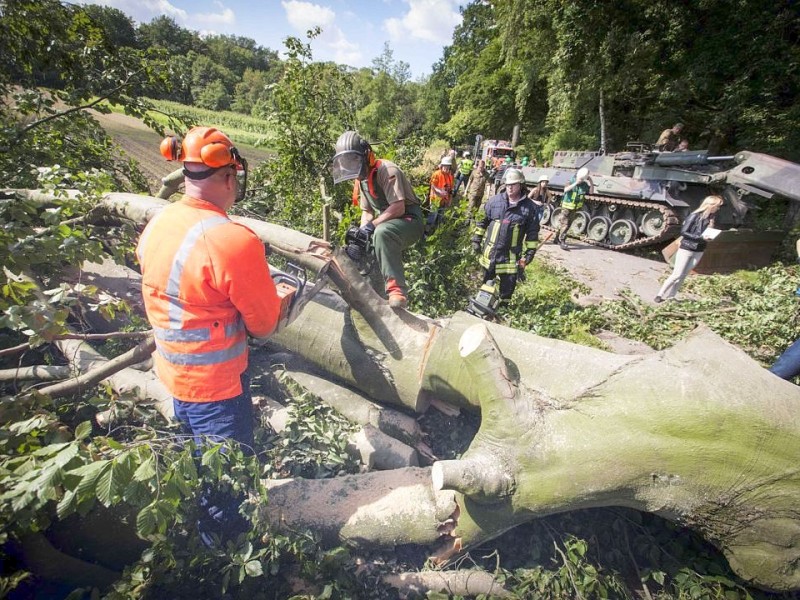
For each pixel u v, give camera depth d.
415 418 2.90
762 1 12.12
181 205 1.64
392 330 2.68
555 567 2.14
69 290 2.06
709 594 2.02
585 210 10.90
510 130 28.88
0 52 3.60
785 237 9.30
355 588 1.95
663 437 1.80
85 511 1.30
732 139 14.25
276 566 1.77
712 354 1.94
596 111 18.66
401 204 2.85
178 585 1.72
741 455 1.72
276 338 2.98
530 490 1.91
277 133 4.94
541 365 2.23
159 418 2.32
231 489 1.85
